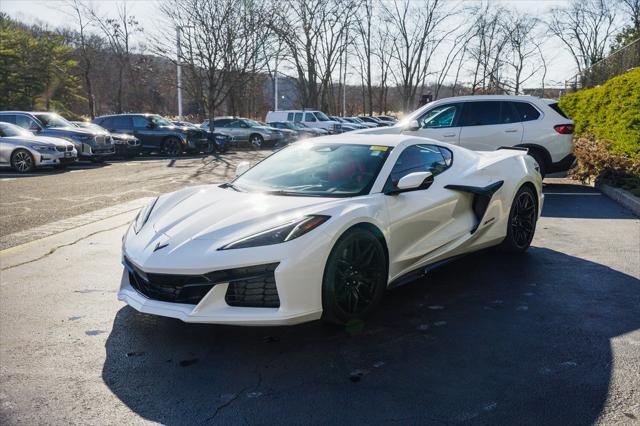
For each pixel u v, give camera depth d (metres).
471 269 4.83
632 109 10.56
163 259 3.16
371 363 3.01
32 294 4.18
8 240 5.93
